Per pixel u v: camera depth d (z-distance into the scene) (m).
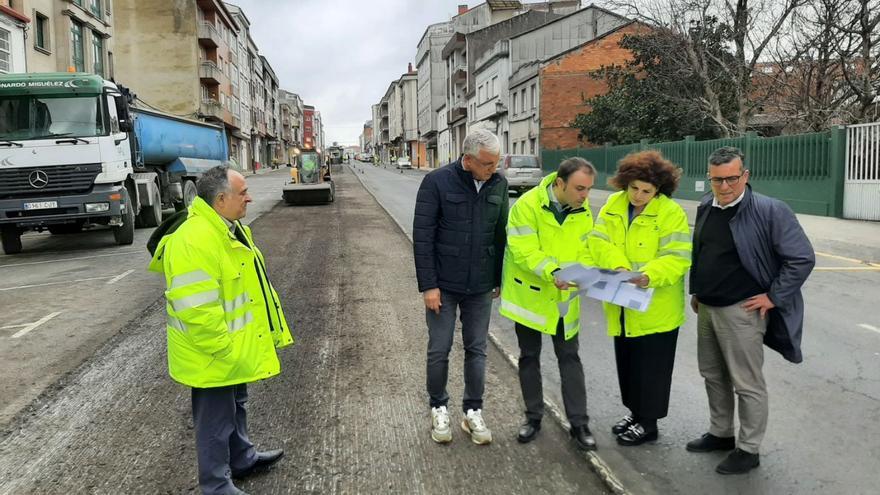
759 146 16.72
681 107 23.50
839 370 4.83
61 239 14.58
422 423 4.04
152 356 5.50
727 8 20.67
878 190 13.27
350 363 5.23
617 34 33.44
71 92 12.04
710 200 3.41
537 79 34.19
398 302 7.41
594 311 6.88
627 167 3.42
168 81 45.88
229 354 2.84
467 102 53.41
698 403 4.32
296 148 24.59
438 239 3.72
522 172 25.03
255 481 3.35
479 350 3.80
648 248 3.46
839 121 17.69
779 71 19.89
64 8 25.30
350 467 3.48
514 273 3.63
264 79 86.25
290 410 4.27
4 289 8.73
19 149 11.76
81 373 5.07
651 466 3.46
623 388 3.78
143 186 15.04
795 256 3.11
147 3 45.44
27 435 3.94
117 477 3.41
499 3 57.22
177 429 4.01
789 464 3.45
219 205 2.86
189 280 2.73
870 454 3.53
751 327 3.24
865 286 7.75
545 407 4.25
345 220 16.95
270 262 10.27
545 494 3.19
